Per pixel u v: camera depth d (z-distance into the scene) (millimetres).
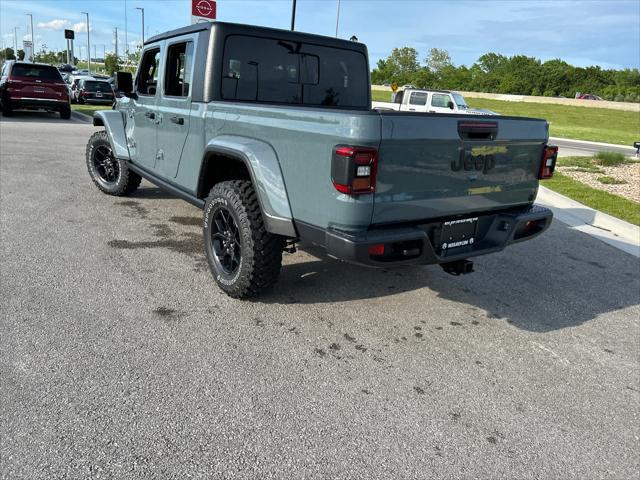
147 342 3373
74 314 3670
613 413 3010
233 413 2736
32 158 9375
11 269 4371
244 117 3807
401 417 2820
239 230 3834
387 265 3205
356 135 2922
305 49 4738
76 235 5367
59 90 16609
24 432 2477
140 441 2477
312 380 3098
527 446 2676
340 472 2387
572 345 3797
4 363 3014
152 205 6754
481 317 4168
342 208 3051
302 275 4738
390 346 3590
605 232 7008
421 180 3248
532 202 4125
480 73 97312
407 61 94875
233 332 3600
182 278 4457
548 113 46156
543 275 5223
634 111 51875
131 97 5641
